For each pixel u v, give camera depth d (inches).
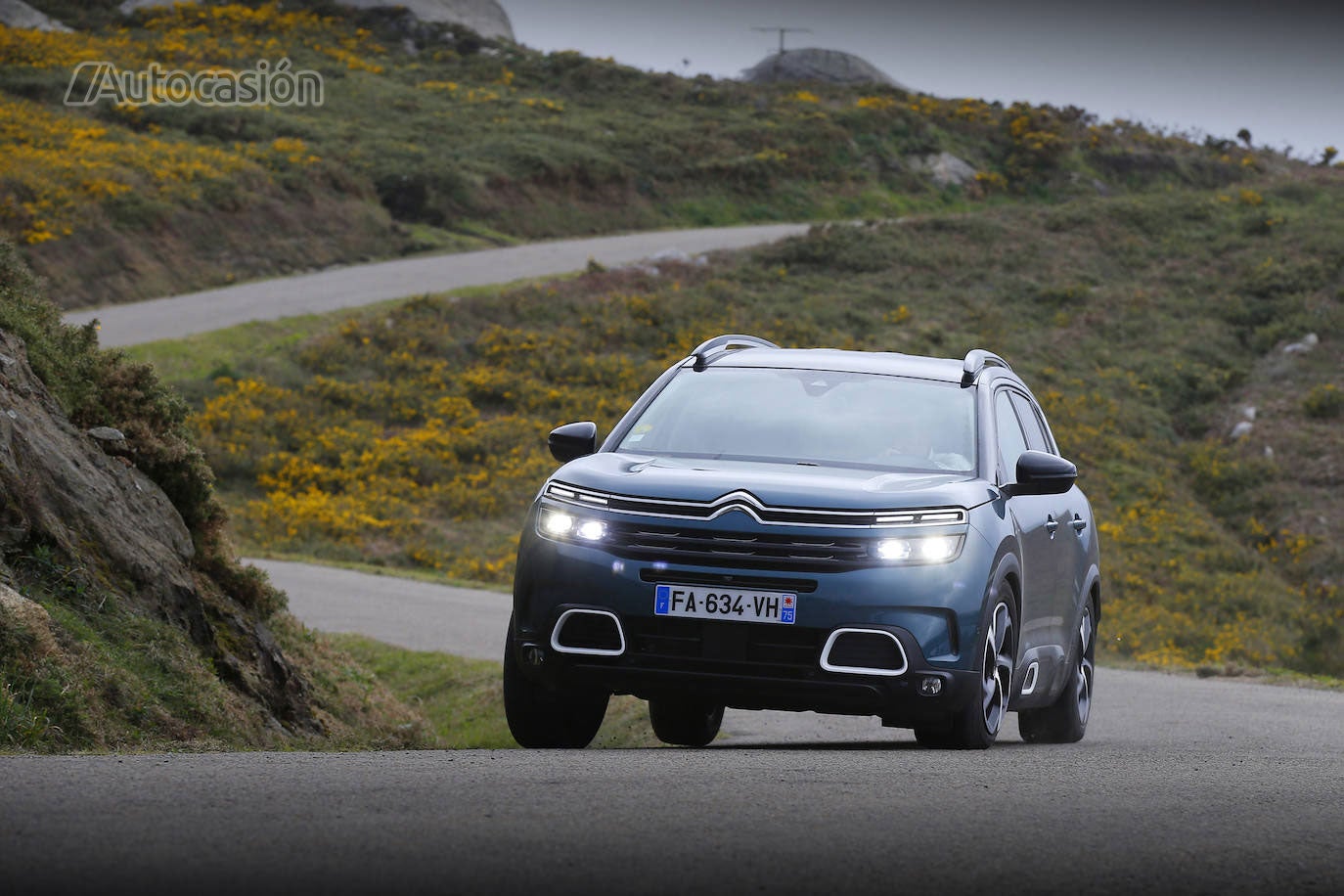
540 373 6451.8
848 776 611.2
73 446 1155.3
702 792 547.2
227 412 5447.8
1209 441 6048.2
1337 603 4517.7
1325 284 7618.1
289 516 4670.3
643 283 7701.8
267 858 416.5
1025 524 895.1
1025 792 577.9
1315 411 6127.0
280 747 1117.1
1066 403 6161.4
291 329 6535.4
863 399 914.7
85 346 1302.9
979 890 404.5
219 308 6712.6
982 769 659.4
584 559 776.9
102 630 1010.7
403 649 2325.3
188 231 7347.4
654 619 765.3
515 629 809.5
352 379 6131.9
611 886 395.5
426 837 448.8
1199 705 1689.2
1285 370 6619.1
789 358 963.3
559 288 7460.6
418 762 632.4
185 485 1307.8
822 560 758.5
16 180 6914.4
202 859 413.1
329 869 405.7
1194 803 566.3
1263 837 494.0
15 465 1031.0
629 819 487.5
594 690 798.5
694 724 1159.0
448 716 1903.3
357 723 1429.6
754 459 861.8
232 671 1175.6
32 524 1020.5
